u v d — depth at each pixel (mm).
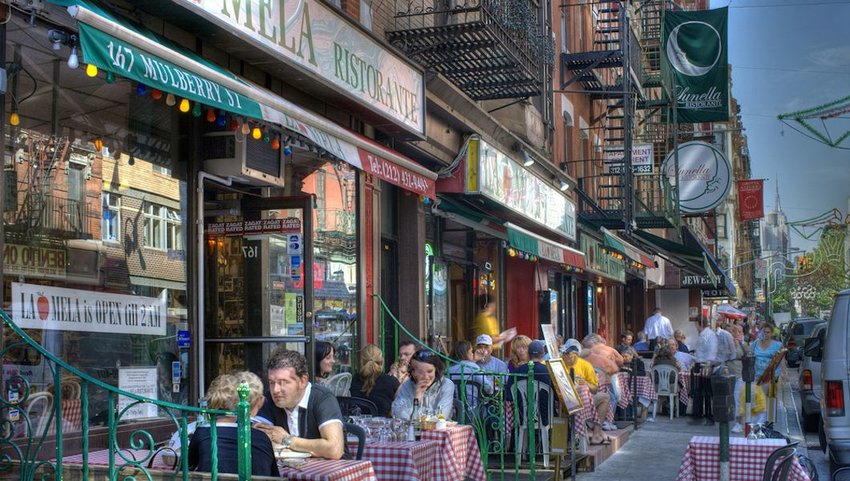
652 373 18750
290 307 10305
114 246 7773
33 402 6699
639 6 35344
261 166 9570
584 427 11797
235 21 8273
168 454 6102
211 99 6516
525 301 21016
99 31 5621
